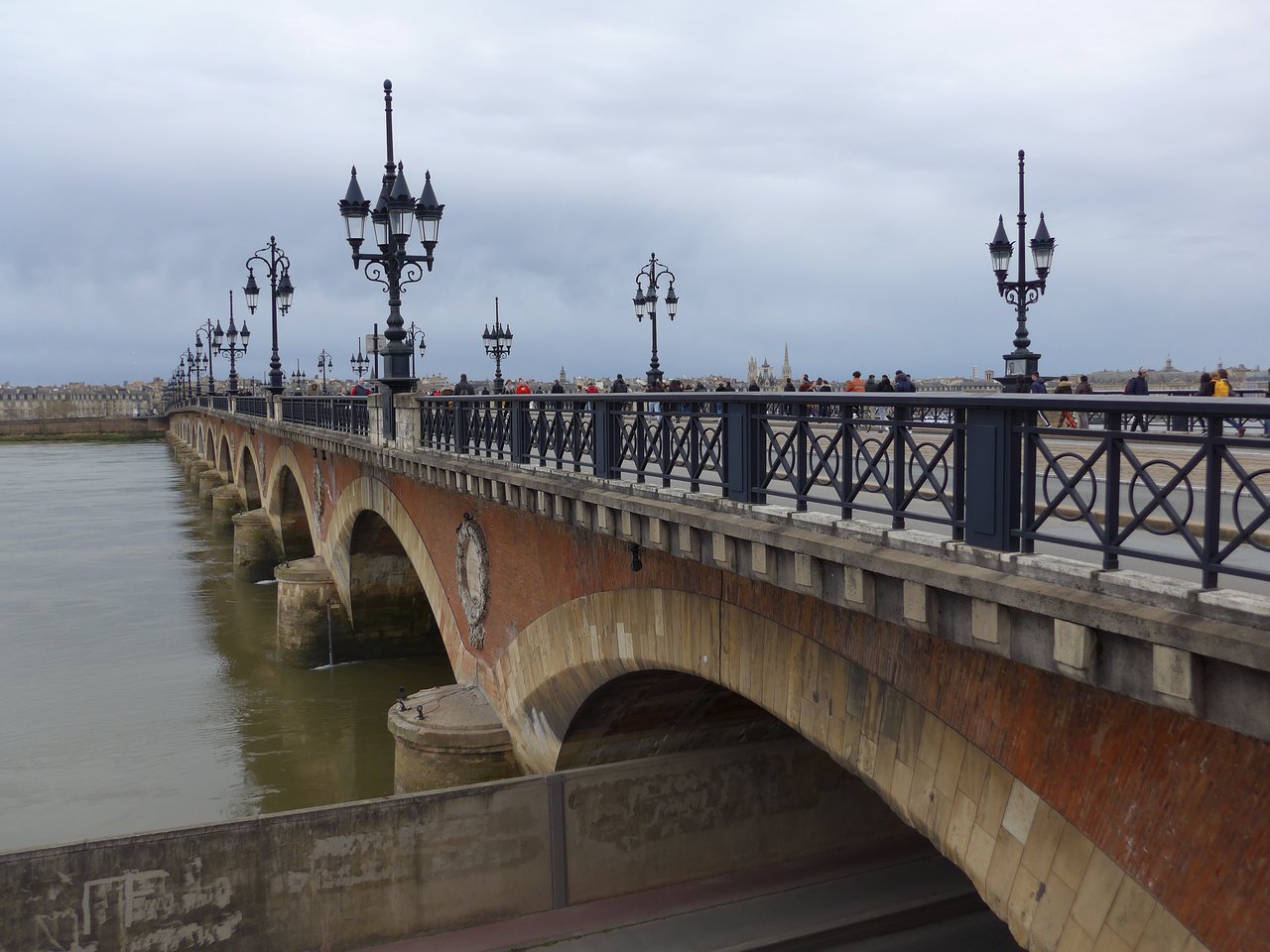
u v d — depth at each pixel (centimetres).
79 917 1397
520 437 1500
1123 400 583
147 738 2592
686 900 1603
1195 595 550
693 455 1035
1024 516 666
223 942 1441
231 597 4228
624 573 1336
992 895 755
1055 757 701
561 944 1495
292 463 3981
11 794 2230
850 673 912
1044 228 2395
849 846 1767
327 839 1475
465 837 1529
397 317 2172
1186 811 610
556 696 1616
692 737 1691
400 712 1923
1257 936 568
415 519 2333
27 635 3612
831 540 807
